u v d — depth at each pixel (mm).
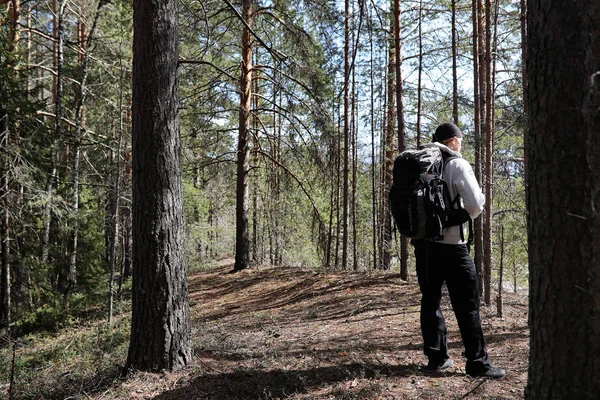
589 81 2041
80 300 12078
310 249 21312
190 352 4480
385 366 3969
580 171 2064
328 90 11766
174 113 4430
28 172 9805
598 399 2039
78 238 12781
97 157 15453
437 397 3262
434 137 3959
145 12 4293
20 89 10750
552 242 2146
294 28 11836
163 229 4305
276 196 17219
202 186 18156
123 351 6199
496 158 9945
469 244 3580
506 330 5332
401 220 3518
